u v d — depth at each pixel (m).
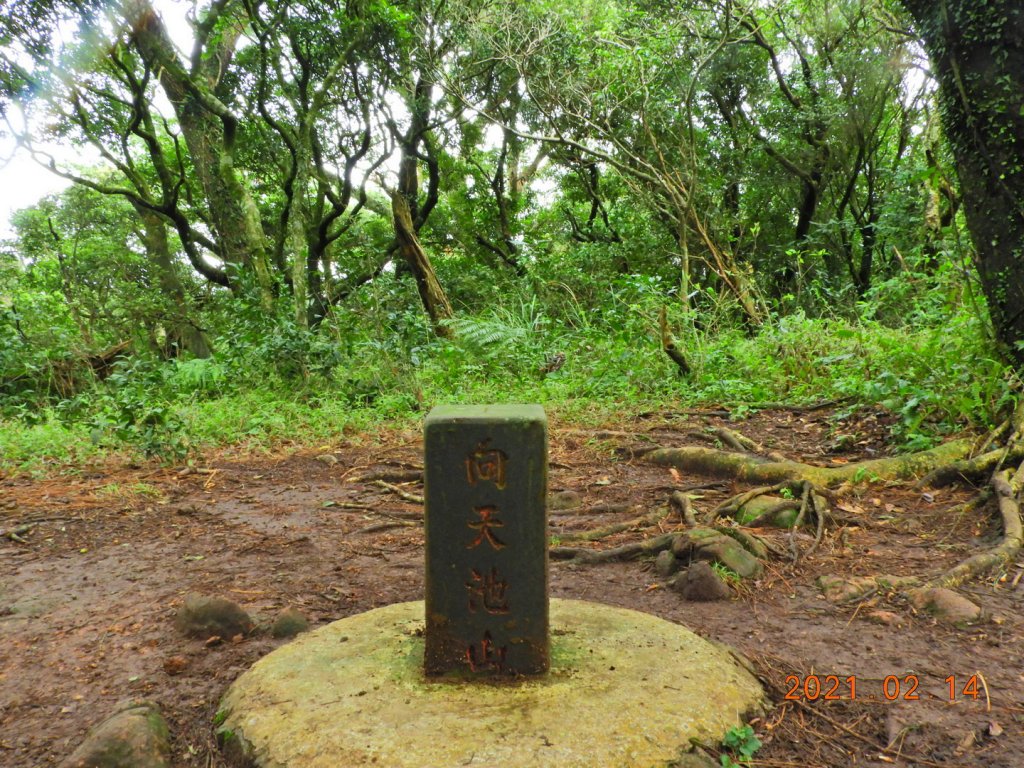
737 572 3.40
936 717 2.29
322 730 2.10
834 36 13.69
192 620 2.98
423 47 11.83
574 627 2.79
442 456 2.35
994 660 2.63
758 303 11.65
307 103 13.12
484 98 14.46
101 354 10.55
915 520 4.01
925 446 4.85
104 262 17.69
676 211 12.73
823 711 2.35
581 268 14.23
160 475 5.92
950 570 3.29
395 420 7.73
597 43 12.36
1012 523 3.62
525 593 2.36
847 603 3.14
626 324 9.29
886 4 11.75
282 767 2.00
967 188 4.83
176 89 12.88
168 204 13.98
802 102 14.16
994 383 4.73
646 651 2.55
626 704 2.19
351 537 4.30
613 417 6.97
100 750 2.12
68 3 9.30
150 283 16.69
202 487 5.54
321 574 3.68
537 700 2.22
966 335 5.21
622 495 4.89
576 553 3.83
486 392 8.25
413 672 2.42
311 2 11.07
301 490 5.45
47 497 5.21
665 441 6.07
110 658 2.80
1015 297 4.69
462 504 2.35
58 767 2.11
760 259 15.30
